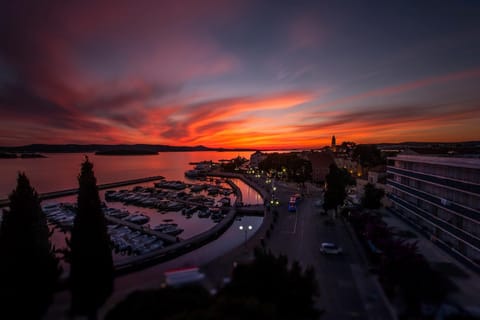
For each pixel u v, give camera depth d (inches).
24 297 810.2
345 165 4475.9
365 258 1201.4
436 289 759.7
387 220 1765.5
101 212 940.0
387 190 2094.0
